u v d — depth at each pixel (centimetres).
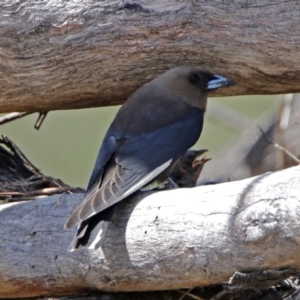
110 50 1012
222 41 1000
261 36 988
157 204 870
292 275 851
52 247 930
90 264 901
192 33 999
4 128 1778
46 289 954
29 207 973
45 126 1783
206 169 1466
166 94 1068
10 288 970
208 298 933
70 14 1002
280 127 1361
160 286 880
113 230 884
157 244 856
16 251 952
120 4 996
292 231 767
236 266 814
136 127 1027
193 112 1074
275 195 782
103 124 1794
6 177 1238
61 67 1025
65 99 1068
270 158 1436
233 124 1493
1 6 1009
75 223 848
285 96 1360
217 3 986
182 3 990
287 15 979
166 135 1031
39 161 1781
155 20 995
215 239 819
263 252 791
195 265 838
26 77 1033
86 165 1781
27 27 1008
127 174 951
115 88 1060
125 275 884
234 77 1040
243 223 796
